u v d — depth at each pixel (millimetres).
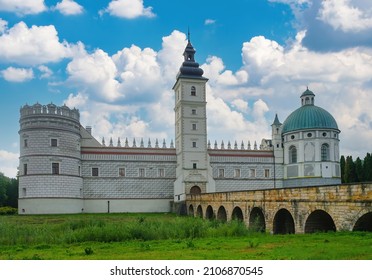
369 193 28312
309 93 112062
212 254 23609
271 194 43781
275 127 111938
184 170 100625
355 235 27984
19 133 91750
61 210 88250
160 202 102000
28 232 37531
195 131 102938
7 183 126438
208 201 71375
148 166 102625
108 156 100188
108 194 98750
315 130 104438
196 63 107000
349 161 121875
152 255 24234
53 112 89250
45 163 87688
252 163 108938
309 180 103500
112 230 35500
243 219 52375
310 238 29031
